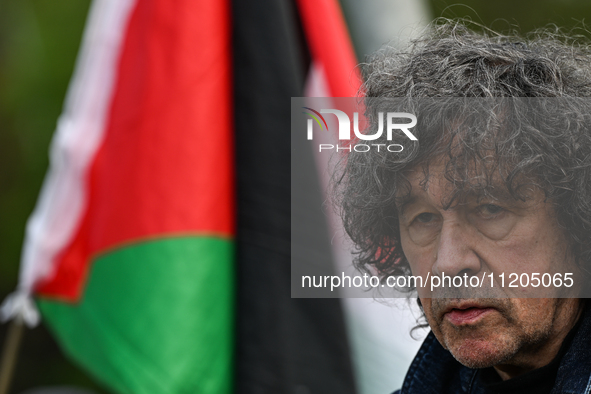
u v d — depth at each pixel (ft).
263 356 25.75
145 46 28.37
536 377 9.89
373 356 26.17
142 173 27.63
